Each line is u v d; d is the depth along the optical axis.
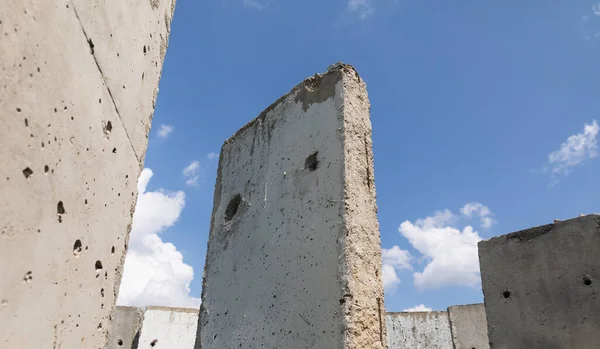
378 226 3.33
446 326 10.61
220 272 4.29
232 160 4.80
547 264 5.04
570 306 4.74
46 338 1.50
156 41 2.52
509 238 5.45
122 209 2.17
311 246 3.31
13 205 1.27
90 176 1.78
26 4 1.29
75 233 1.67
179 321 10.88
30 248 1.37
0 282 1.23
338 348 2.82
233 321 3.86
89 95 1.72
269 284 3.59
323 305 3.04
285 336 3.26
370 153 3.55
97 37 1.76
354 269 3.00
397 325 11.28
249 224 4.11
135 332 10.29
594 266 4.69
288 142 3.98
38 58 1.36
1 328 1.24
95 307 1.89
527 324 5.00
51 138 1.46
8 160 1.24
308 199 3.51
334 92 3.67
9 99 1.24
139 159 2.38
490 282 5.45
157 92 2.61
